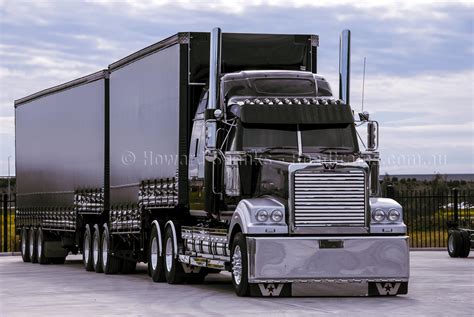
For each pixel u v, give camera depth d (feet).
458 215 138.92
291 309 55.11
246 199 63.16
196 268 77.51
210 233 70.13
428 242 163.43
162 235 80.84
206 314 52.95
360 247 61.36
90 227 102.37
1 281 82.74
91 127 101.86
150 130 82.89
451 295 64.34
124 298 63.87
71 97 108.58
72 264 117.70
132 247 90.07
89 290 71.41
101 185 98.17
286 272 60.54
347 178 61.67
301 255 60.64
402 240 61.98
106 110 98.17
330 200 61.46
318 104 66.59
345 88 72.54
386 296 63.41
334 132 66.49
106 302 61.05
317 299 61.31
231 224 63.87
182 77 75.51
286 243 60.54
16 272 98.22
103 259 96.22
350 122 66.23
